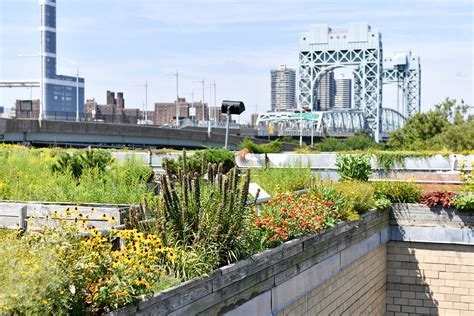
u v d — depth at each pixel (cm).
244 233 1145
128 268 848
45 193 1677
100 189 1717
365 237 1781
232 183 1138
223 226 1084
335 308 1552
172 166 2312
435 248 2000
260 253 1145
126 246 934
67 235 852
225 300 1032
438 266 1998
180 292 914
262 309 1150
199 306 962
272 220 1255
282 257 1228
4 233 1202
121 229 1088
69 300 768
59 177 1888
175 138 8319
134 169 2058
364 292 1798
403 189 2017
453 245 1984
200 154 2533
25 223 1262
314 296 1416
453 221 1980
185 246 1031
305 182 2162
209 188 1162
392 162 3052
